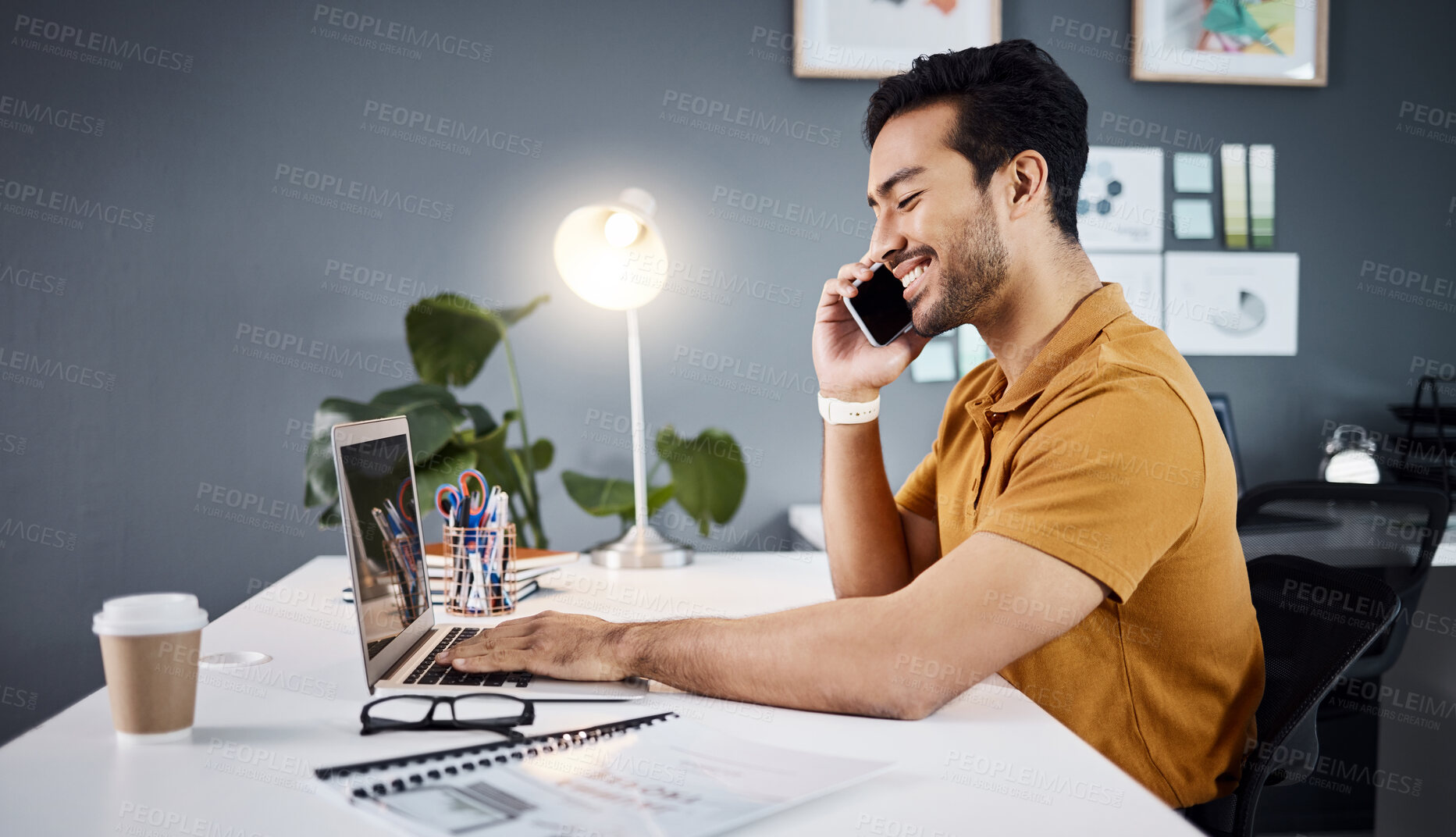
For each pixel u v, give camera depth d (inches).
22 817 23.0
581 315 103.7
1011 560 31.5
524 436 96.8
